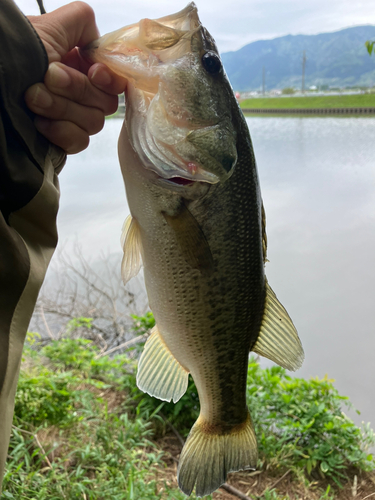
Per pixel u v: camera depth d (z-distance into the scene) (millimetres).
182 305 299
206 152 260
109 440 584
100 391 760
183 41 254
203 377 333
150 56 246
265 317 343
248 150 289
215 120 263
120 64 236
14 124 198
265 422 662
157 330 328
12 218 207
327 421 650
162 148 256
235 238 292
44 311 1046
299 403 688
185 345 315
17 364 207
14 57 193
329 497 569
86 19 237
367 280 1104
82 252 1234
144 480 564
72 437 587
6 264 195
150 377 328
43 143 220
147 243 288
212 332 312
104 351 960
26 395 598
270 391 712
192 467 344
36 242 219
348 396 752
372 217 1500
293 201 1734
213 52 266
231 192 282
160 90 247
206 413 349
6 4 194
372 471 623
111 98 239
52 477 492
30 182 206
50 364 786
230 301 306
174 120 254
